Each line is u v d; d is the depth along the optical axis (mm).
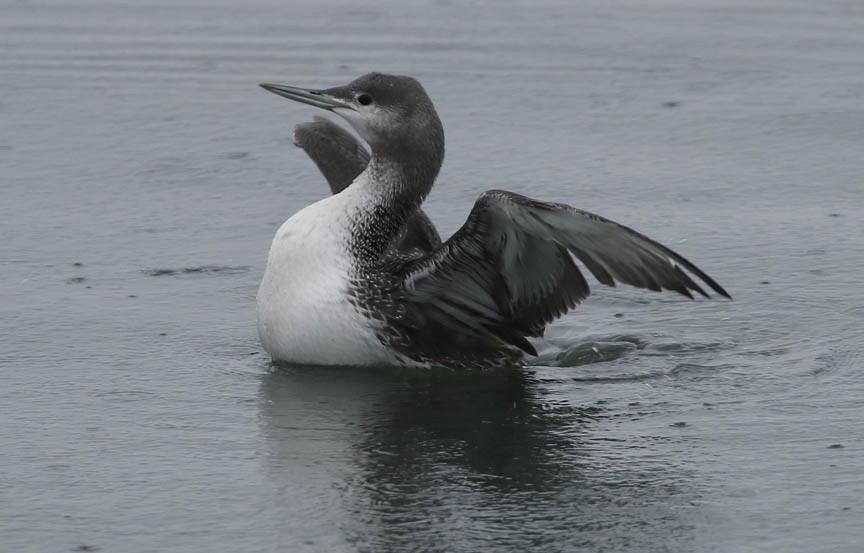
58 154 19531
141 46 25375
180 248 15641
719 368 12023
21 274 14625
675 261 10742
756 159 18922
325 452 10328
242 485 9766
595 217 10430
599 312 13508
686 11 28469
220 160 19344
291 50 24781
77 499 9547
